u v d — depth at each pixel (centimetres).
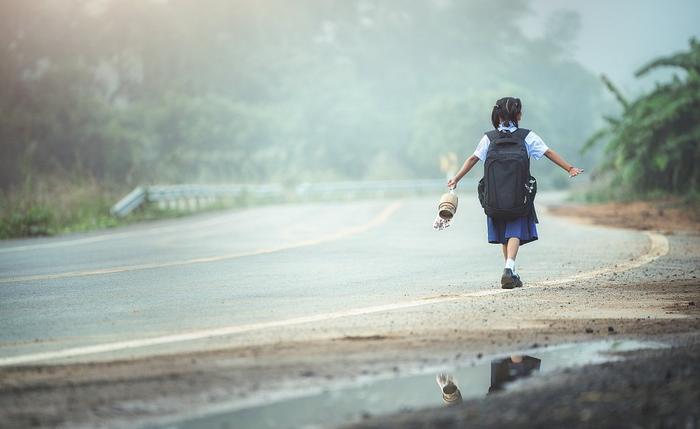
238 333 2052
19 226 6531
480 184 2836
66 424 1250
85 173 13638
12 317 2433
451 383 1449
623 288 2784
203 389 1444
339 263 3784
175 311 2469
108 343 1973
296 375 1539
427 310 2355
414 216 7856
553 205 9656
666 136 9275
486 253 4181
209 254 4372
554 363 1592
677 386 1320
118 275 3475
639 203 8938
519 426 1152
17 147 14038
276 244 4928
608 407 1221
